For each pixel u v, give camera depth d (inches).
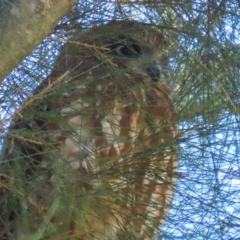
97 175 187.0
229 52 195.8
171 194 195.9
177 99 200.4
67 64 190.5
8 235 180.1
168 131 194.9
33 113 171.3
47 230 175.6
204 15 199.6
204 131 187.6
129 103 201.8
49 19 156.3
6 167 169.3
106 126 199.2
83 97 192.4
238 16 200.4
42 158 177.2
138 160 189.9
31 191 172.1
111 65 194.5
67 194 173.0
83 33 192.2
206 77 192.7
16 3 154.6
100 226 193.0
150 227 190.5
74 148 192.1
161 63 208.5
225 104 189.3
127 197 188.7
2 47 152.9
